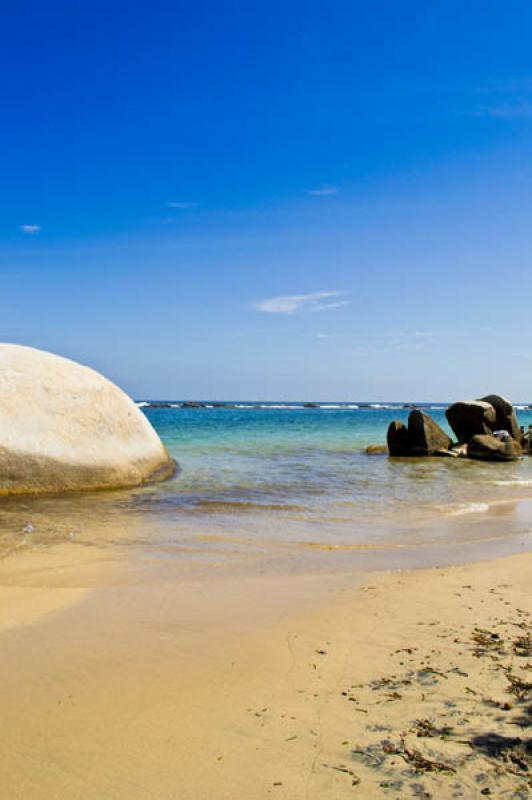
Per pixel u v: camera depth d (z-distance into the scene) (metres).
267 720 3.72
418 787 3.04
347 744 3.44
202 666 4.54
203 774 3.14
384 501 12.97
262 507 11.80
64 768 3.18
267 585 6.82
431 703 3.95
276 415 71.06
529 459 24.36
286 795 2.97
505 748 3.39
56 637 5.06
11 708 3.82
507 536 9.87
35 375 13.41
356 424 46.19
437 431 25.05
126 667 4.49
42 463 12.42
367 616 5.77
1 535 8.91
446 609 6.00
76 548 8.35
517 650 4.91
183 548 8.55
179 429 35.00
